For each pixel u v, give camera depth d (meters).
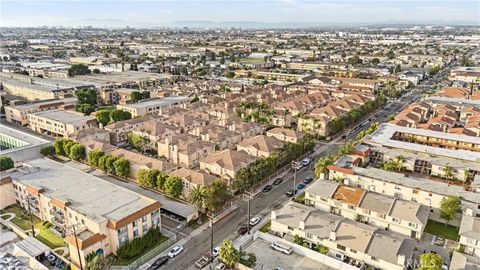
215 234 89.94
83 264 75.69
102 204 88.00
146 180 110.19
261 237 87.25
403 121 164.62
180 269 77.56
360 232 79.12
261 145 132.38
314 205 99.56
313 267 76.50
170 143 136.38
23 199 101.25
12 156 131.12
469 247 79.25
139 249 82.31
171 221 96.19
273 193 111.00
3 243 86.56
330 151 147.75
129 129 163.62
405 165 122.69
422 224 83.31
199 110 192.75
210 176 106.88
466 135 142.62
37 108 192.75
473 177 113.06
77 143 135.88
